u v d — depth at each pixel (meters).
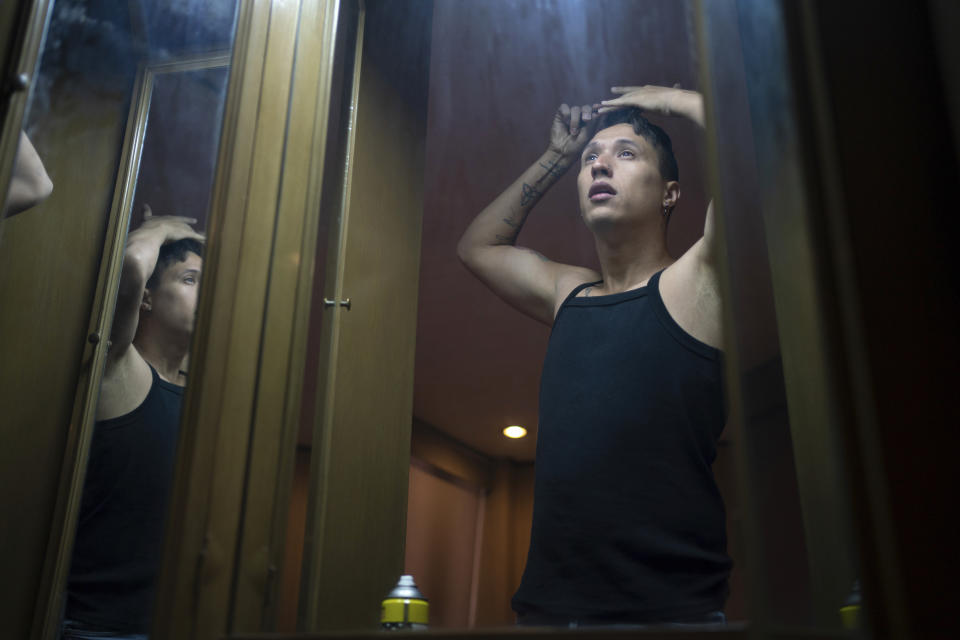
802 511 0.79
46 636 1.49
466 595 2.04
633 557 1.12
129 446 1.66
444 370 2.54
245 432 1.00
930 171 0.72
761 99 0.89
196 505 0.95
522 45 1.85
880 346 0.67
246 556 0.95
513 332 2.43
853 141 0.73
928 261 0.69
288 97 1.17
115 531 1.60
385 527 1.26
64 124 1.71
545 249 1.92
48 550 1.54
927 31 0.76
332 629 1.11
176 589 0.91
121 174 1.79
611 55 1.78
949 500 0.63
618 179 1.40
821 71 0.75
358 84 1.39
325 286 1.28
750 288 0.85
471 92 1.92
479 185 2.03
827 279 0.70
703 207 1.87
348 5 1.44
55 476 1.59
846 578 0.76
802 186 0.75
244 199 1.09
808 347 0.83
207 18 1.80
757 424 0.80
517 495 2.41
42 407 1.60
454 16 1.82
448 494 2.30
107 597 1.55
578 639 0.76
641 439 1.19
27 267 1.62
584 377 1.28
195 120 1.79
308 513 1.13
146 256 1.78
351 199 1.34
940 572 0.61
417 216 1.51
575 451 1.22
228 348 1.02
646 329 1.27
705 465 1.18
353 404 1.25
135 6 1.81
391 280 1.40
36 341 1.61
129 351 1.73
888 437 0.65
